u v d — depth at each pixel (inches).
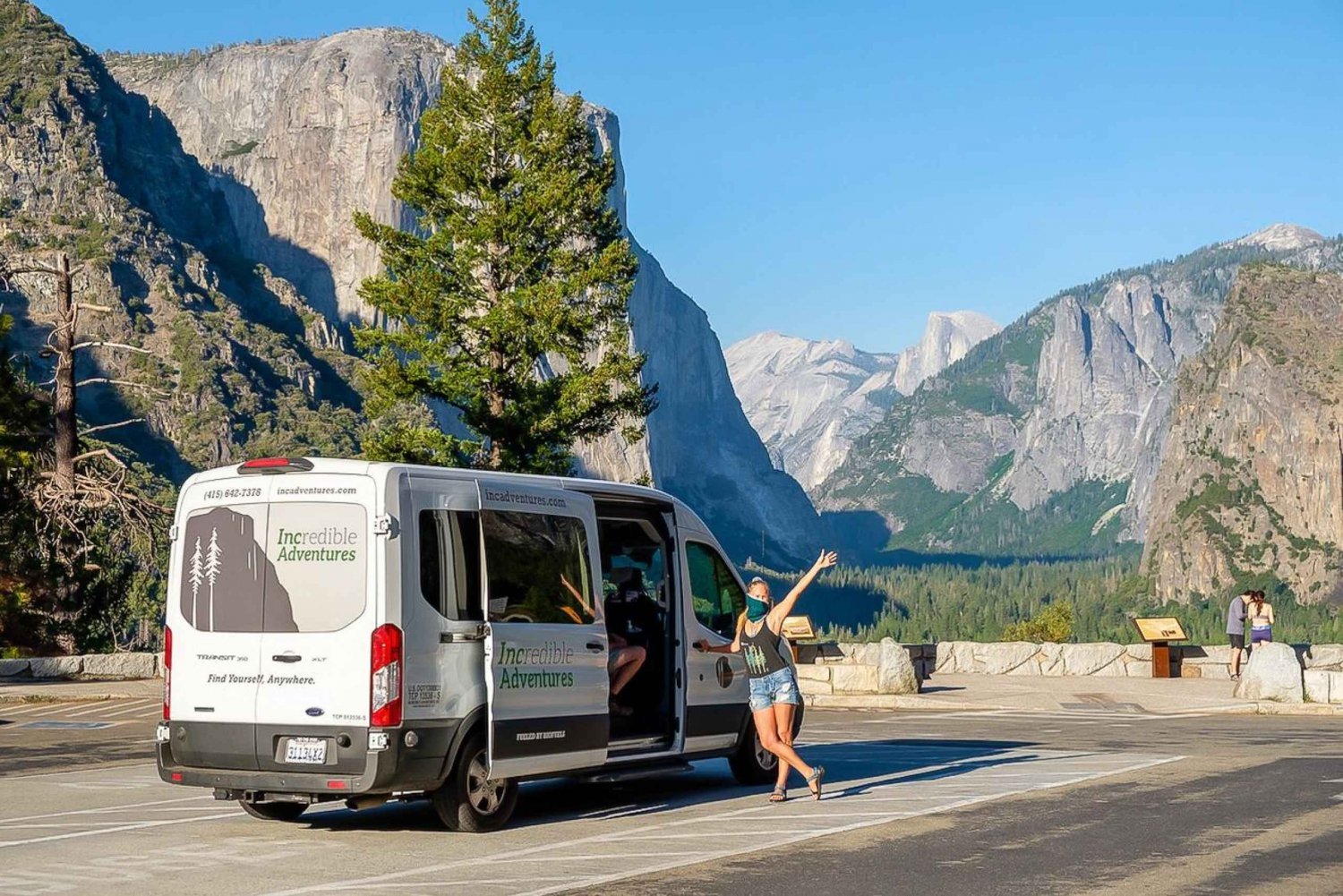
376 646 426.6
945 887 346.6
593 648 489.7
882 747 711.7
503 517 466.6
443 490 449.7
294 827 467.8
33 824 476.1
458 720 441.1
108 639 1786.4
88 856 410.3
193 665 453.4
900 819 457.1
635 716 532.1
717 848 409.7
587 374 1544.0
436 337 1610.5
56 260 1667.1
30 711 1002.7
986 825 441.1
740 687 558.6
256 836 447.8
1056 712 959.0
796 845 411.2
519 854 406.6
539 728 464.4
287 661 437.7
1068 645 1275.8
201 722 449.4
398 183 1631.4
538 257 1601.9
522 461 1553.9
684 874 369.1
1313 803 486.0
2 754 729.6
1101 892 338.6
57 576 1669.5
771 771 571.2
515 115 1609.3
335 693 430.0
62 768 664.4
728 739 551.5
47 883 368.2
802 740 750.5
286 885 360.5
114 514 1708.9
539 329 1525.6
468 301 1581.0
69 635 1694.1
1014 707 986.7
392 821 482.3
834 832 434.0
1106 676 1258.6
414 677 431.5
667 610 530.0
